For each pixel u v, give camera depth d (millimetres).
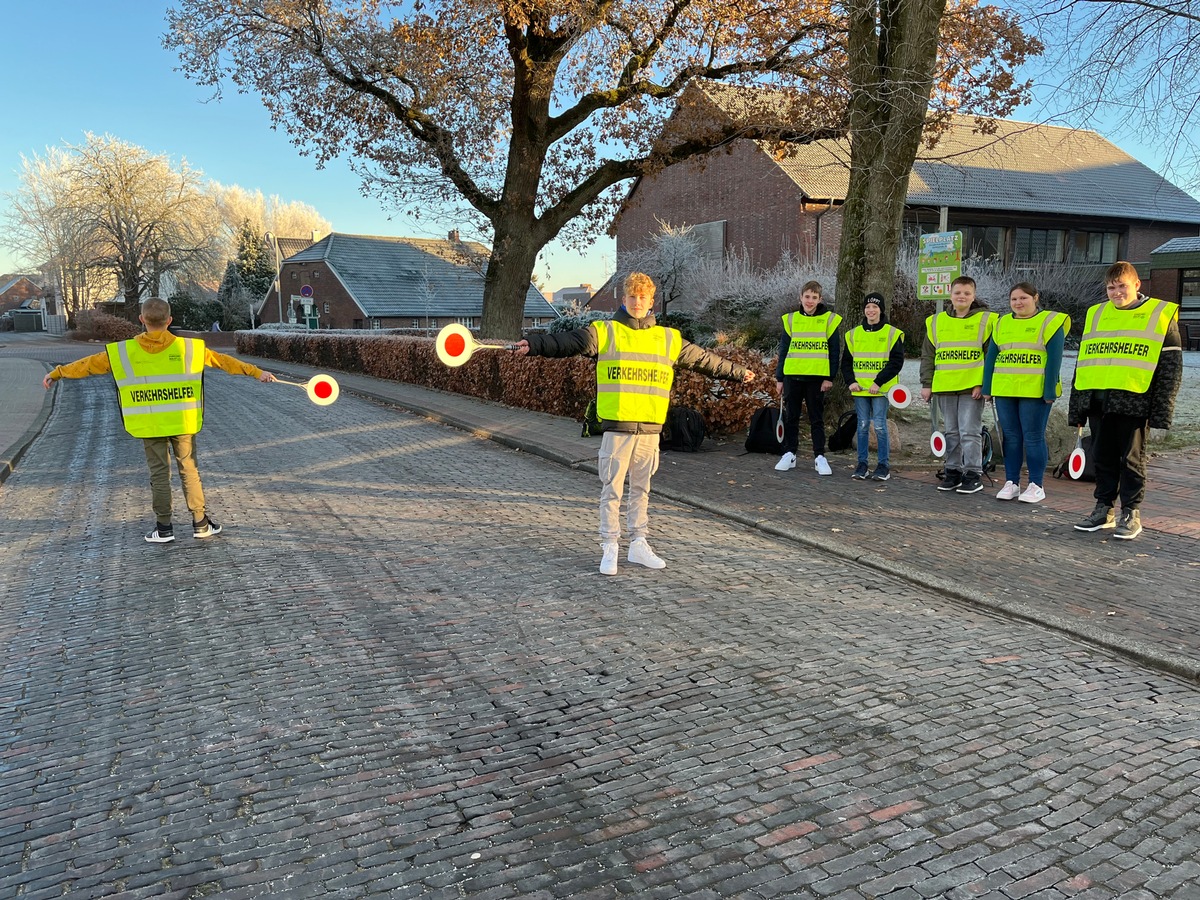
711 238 31266
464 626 4648
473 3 13617
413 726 3555
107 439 12055
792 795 3020
